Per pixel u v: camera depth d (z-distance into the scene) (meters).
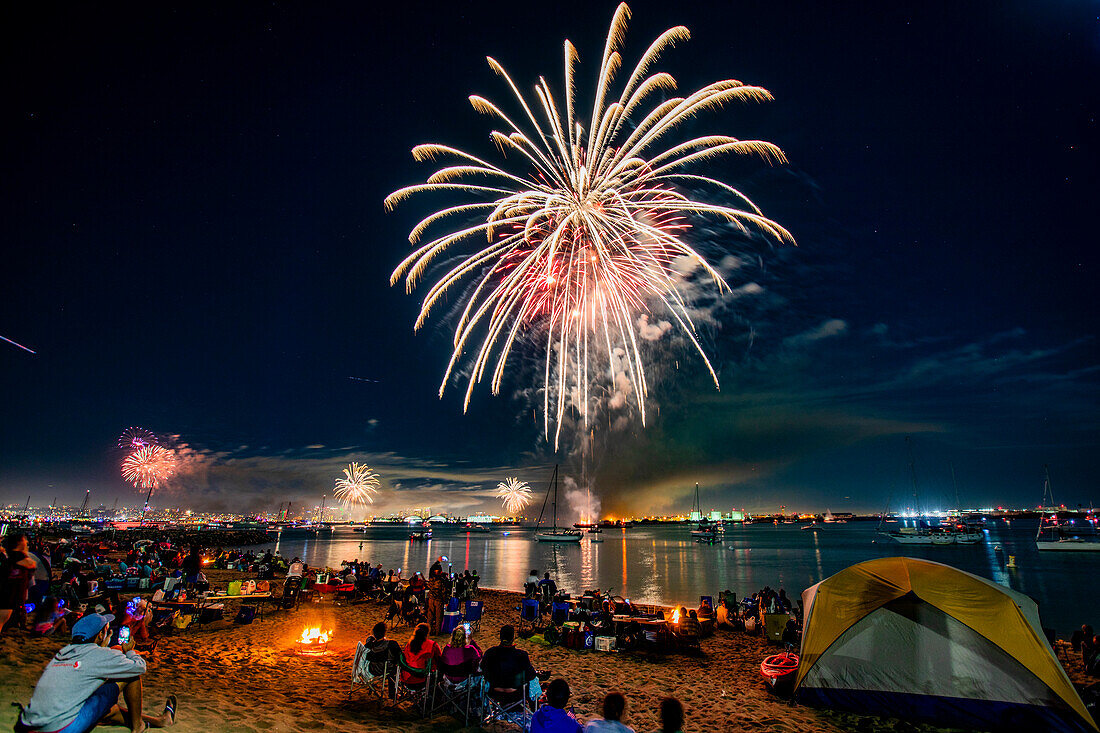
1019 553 85.38
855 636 10.32
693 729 9.01
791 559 72.69
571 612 17.23
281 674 10.70
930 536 107.69
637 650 14.46
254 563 36.09
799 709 10.15
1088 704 9.68
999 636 9.52
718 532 167.62
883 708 9.80
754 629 17.05
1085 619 26.28
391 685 9.50
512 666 8.30
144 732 6.08
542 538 124.38
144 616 12.41
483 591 30.56
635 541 149.50
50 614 10.89
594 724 5.74
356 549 88.69
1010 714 9.06
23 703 6.46
